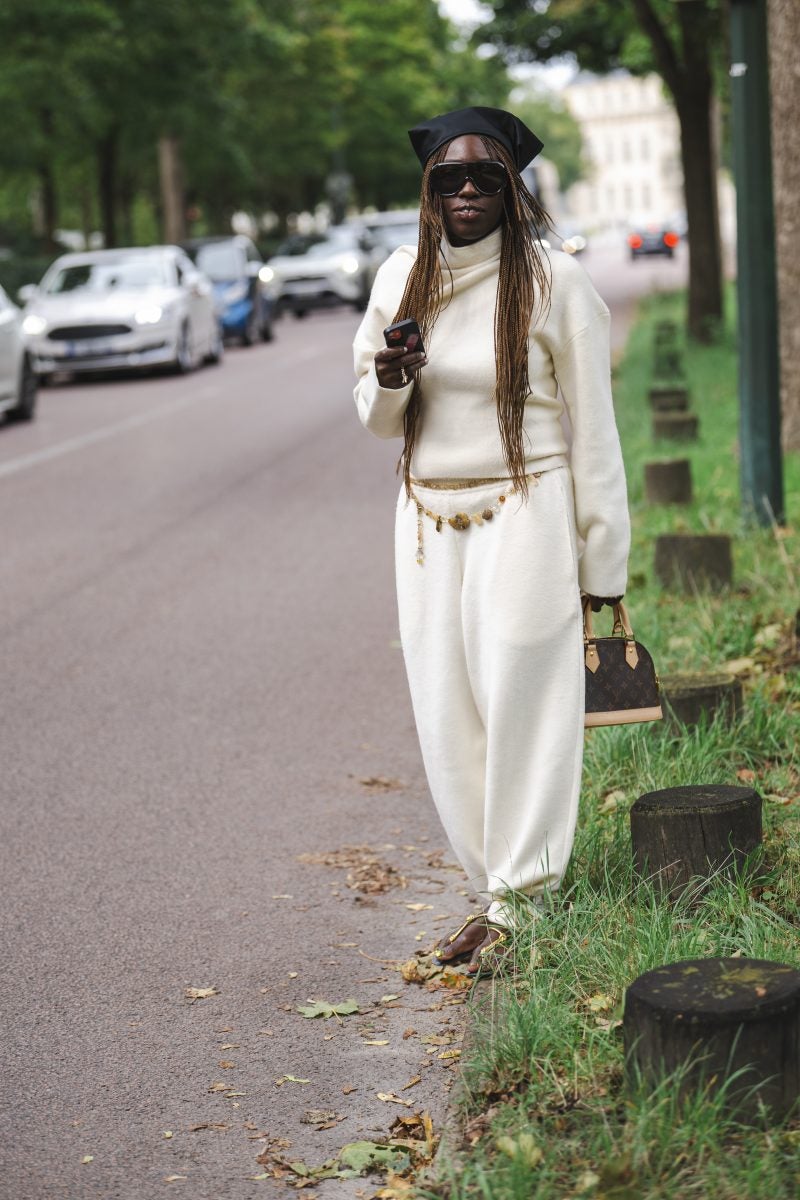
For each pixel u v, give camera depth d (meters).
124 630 11.68
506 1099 4.59
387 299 5.41
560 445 5.39
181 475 19.55
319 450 21.42
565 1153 4.18
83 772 8.45
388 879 6.79
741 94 12.30
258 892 6.71
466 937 5.68
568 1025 4.82
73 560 14.40
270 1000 5.66
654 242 95.31
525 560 5.29
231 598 12.65
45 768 8.55
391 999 5.60
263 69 63.94
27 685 10.25
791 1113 4.23
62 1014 5.62
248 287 41.50
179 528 15.89
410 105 83.81
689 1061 4.20
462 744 5.56
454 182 5.19
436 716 5.54
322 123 75.44
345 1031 5.38
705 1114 4.16
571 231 117.25
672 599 10.69
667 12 31.20
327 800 7.89
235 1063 5.19
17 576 13.77
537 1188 4.02
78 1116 4.88
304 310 54.28
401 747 8.75
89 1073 5.16
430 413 5.37
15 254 64.31
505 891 5.48
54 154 52.41
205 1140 4.70
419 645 5.53
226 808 7.81
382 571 13.55
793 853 6.16
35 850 7.32
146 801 7.95
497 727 5.38
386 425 5.38
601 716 5.45
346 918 6.38
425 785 8.10
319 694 9.84
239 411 26.47
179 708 9.62
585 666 5.46
